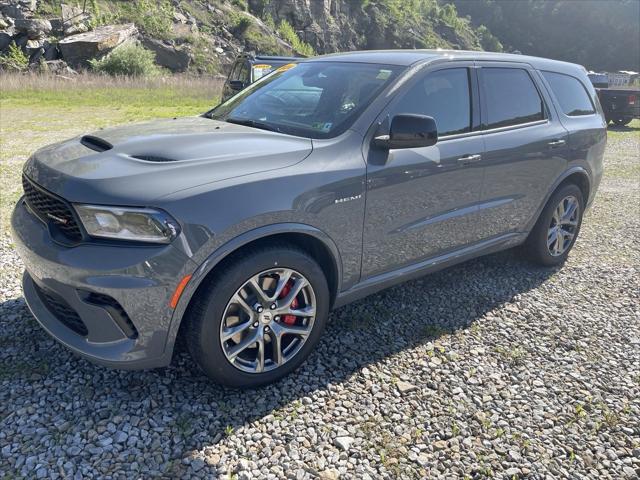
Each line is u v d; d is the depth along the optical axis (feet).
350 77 12.47
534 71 15.33
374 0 322.96
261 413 9.56
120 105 63.05
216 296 8.98
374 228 11.18
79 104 62.13
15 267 14.78
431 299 14.28
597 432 9.58
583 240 19.70
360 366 11.10
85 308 8.80
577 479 8.53
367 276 11.60
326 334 12.23
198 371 10.59
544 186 15.25
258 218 9.12
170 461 8.39
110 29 115.55
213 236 8.70
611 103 58.18
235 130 11.27
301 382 10.47
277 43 184.14
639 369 11.52
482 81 13.60
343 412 9.71
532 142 14.38
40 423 8.99
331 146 10.57
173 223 8.46
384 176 11.01
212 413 9.48
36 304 10.27
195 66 135.33
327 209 10.15
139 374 10.37
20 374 10.16
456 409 9.96
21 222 10.02
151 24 135.95
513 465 8.75
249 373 9.84
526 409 10.07
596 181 17.46
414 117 10.57
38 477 7.93
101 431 8.89
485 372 11.13
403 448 8.95
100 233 8.57
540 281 15.80
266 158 9.76
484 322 13.20
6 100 62.34
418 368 11.14
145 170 8.90
